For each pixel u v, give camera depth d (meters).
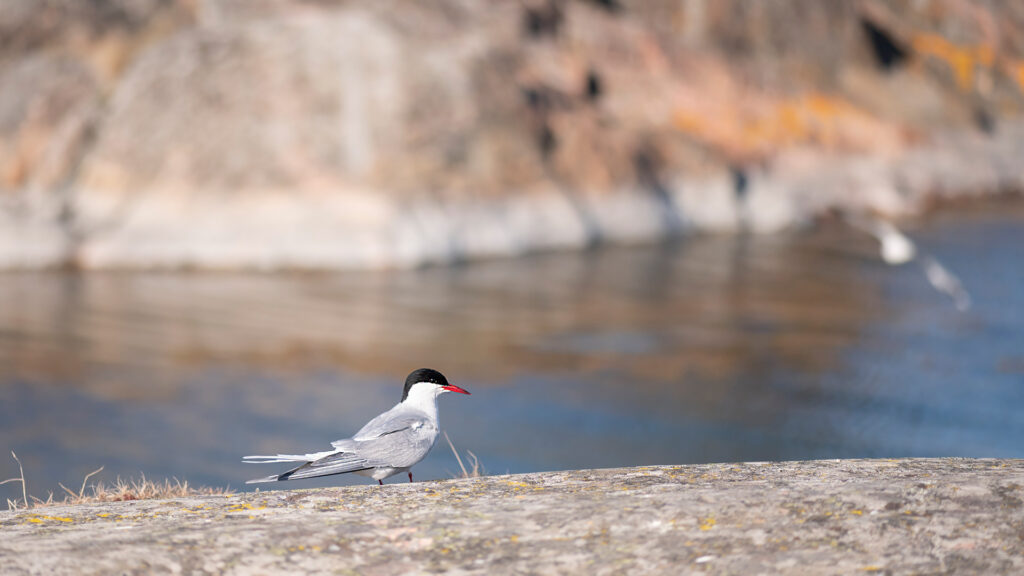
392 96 51.00
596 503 6.06
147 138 50.88
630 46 68.44
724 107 70.38
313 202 48.62
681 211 60.62
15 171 51.09
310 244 47.62
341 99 50.53
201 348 33.19
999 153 84.94
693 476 6.76
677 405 27.20
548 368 30.95
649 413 26.45
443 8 58.59
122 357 31.97
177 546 5.51
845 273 47.75
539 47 62.97
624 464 22.30
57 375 29.81
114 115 51.84
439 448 23.39
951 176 79.25
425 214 49.25
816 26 80.25
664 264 49.69
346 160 49.75
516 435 24.45
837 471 6.75
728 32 74.50
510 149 53.59
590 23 67.12
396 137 50.50
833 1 81.88
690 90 69.50
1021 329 36.53
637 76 67.62
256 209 48.66
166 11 55.81
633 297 41.75
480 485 6.77
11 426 25.05
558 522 5.78
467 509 6.09
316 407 27.17
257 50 51.56
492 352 32.84
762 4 76.50
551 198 54.03
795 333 35.81
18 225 48.00
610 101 65.56
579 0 68.12
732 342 34.38
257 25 52.75
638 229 57.44
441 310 38.91
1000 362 31.95
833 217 67.50
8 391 28.09
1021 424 25.73
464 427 25.09
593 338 34.88
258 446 23.86
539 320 37.44
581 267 48.38
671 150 63.12
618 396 28.05
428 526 5.80
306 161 49.47
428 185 50.28
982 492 5.90
